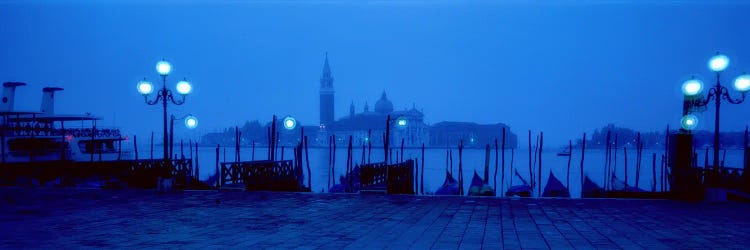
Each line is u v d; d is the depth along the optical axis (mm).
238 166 23734
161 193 21797
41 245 10266
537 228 12391
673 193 18500
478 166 145625
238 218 14352
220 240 10867
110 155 54531
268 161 26734
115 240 10867
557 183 40344
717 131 18516
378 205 17484
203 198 19891
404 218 14266
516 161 172250
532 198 19219
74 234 11672
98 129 55469
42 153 49094
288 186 28719
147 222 13578
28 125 51188
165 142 22344
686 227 12414
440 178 104625
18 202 18531
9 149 47969
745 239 10719
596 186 45625
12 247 10039
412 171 34906
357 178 50219
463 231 11969
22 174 45406
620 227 12500
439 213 15328
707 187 18266
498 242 10539
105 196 20703
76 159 50969
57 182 41500
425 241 10680
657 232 11703
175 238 11125
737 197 19719
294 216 14766
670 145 19016
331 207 16984
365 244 10367
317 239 10969
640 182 90375
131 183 31719
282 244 10375
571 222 13383
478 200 18922
